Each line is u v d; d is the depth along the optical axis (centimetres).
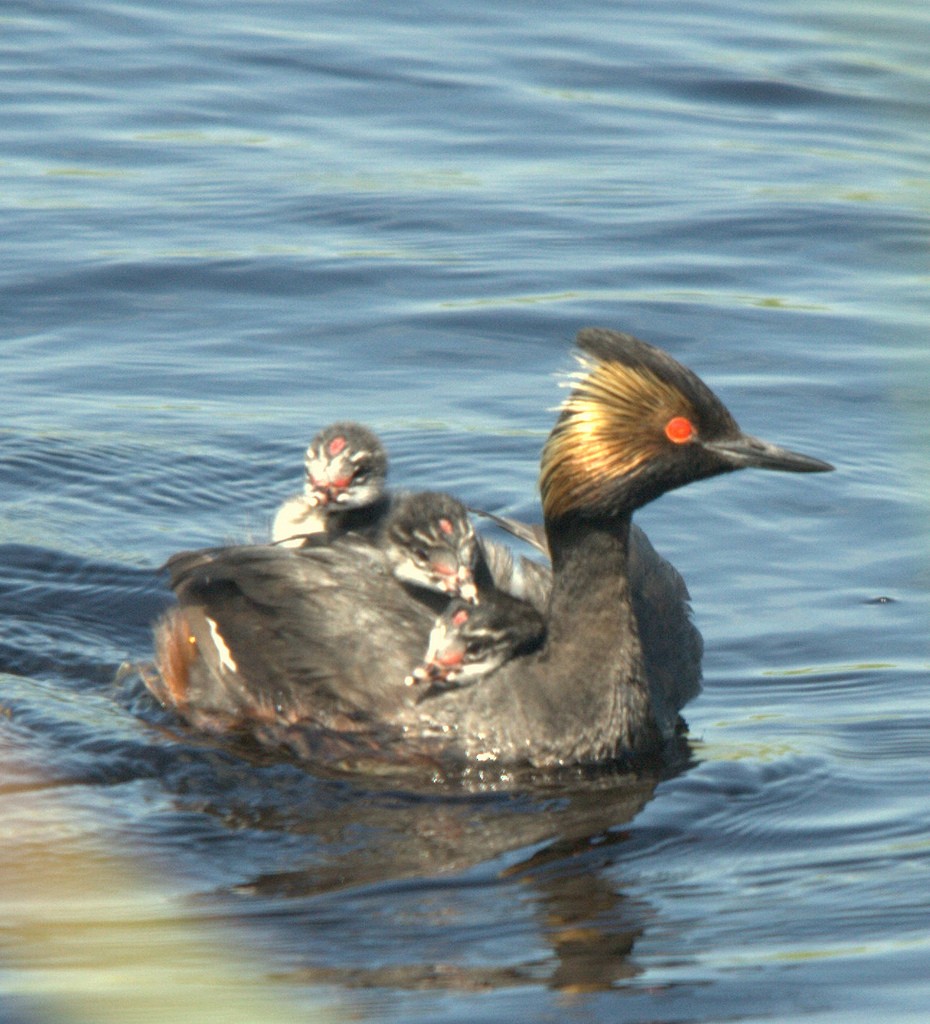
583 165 2209
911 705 1256
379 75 2448
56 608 1397
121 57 2478
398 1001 898
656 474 1206
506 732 1216
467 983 919
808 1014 889
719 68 2483
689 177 2180
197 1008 827
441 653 1205
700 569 1459
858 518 1529
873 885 1025
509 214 2077
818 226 2053
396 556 1303
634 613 1266
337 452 1470
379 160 2206
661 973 930
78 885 1020
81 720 1249
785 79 2448
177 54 2494
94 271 1916
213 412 1683
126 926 967
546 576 1341
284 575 1306
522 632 1234
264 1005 779
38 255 1941
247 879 1036
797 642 1352
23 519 1508
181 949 937
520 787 1180
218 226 2022
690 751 1218
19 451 1594
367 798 1157
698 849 1080
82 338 1809
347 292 1905
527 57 2523
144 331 1828
